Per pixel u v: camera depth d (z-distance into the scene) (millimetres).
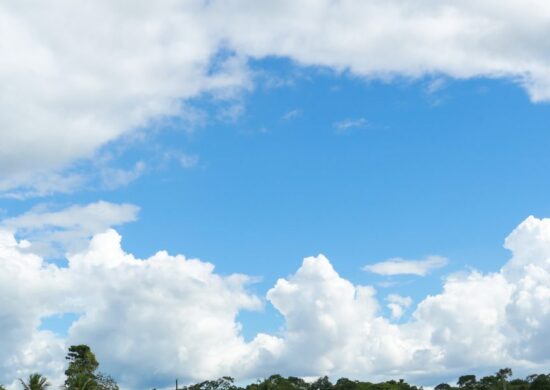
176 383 148500
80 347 101750
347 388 187250
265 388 182750
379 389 171250
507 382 179250
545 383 154500
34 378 75500
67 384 93938
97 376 101062
